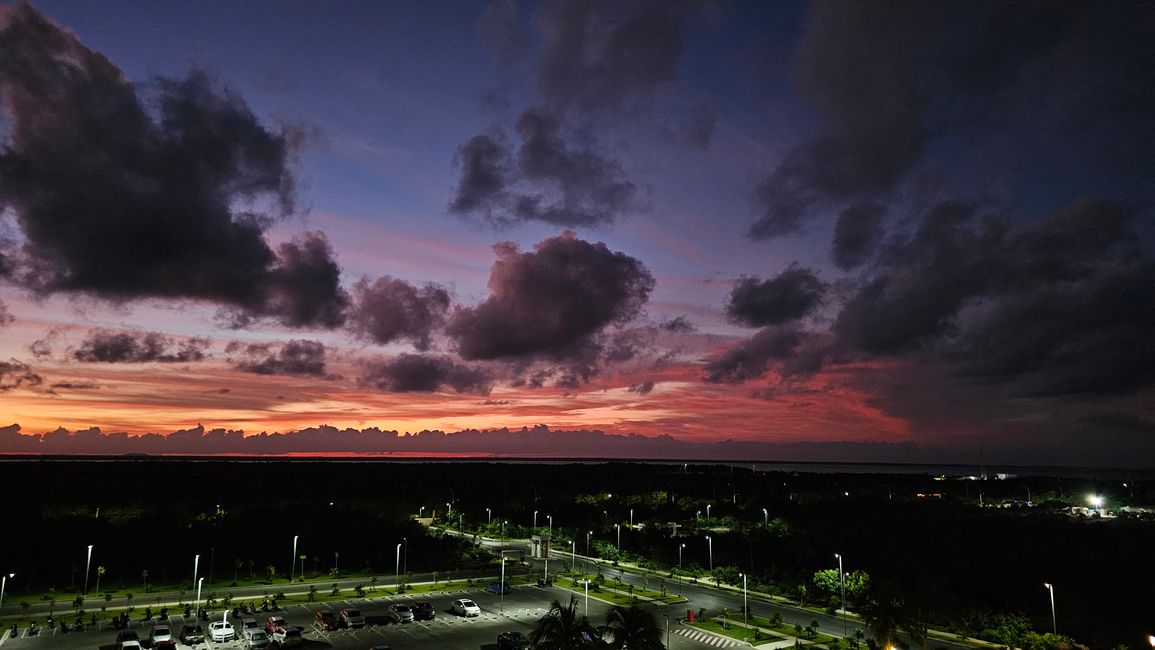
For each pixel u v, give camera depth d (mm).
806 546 125750
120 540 130000
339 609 89188
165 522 145875
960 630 76312
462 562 127062
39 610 87562
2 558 114250
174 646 66688
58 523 138250
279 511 163500
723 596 98938
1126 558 107562
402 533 145500
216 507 168500
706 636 76625
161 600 94250
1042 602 84188
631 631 54125
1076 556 109188
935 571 98812
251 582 107750
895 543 124875
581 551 140750
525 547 148875
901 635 74250
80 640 73188
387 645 72188
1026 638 71000
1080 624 76625
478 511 193625
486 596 98000
